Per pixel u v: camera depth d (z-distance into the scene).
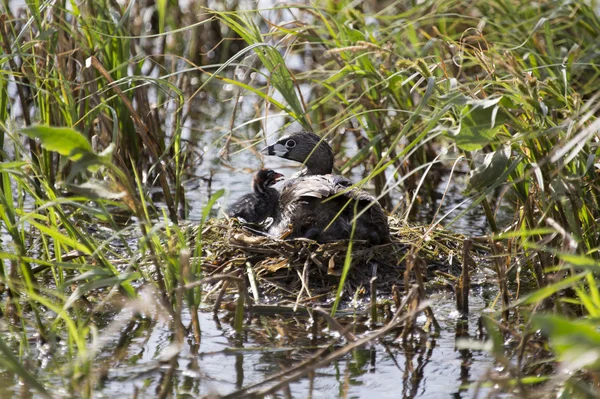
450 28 14.89
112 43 13.81
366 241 11.34
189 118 19.84
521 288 10.92
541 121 9.70
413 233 12.28
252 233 12.40
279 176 13.33
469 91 10.12
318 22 16.06
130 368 8.30
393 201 15.17
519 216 10.99
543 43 14.71
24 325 9.36
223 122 19.55
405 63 10.66
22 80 14.30
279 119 19.16
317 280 10.93
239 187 15.82
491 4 15.12
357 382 8.17
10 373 8.16
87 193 7.88
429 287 10.96
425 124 11.66
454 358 8.73
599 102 9.48
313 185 11.41
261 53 12.73
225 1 21.48
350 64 12.70
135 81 14.51
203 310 10.05
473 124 9.15
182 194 14.13
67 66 13.87
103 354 8.66
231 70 22.92
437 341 9.20
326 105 17.88
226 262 11.14
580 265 6.99
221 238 12.17
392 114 14.55
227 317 9.83
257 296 10.30
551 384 7.46
